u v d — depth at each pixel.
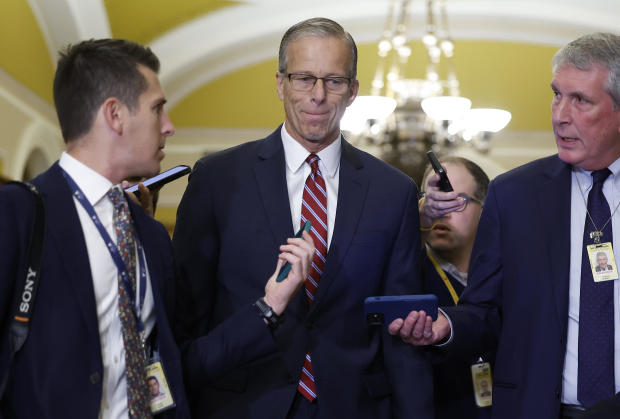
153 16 9.30
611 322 2.23
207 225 2.31
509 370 2.35
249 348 2.06
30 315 1.71
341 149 2.41
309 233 2.28
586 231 2.32
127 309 1.86
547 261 2.32
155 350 2.00
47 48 8.45
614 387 2.20
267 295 2.08
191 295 2.28
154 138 1.93
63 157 1.91
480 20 10.15
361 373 2.26
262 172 2.33
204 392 2.27
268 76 10.80
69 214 1.82
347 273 2.26
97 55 1.89
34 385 1.69
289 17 9.86
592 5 9.67
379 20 9.89
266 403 2.18
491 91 10.89
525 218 2.39
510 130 11.10
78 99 1.88
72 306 1.76
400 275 2.33
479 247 2.49
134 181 2.47
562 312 2.26
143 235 2.01
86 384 1.75
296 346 2.20
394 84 7.75
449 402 2.73
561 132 2.26
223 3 9.45
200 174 2.37
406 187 2.40
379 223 2.31
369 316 2.21
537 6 9.88
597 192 2.33
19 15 7.43
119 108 1.89
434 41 8.00
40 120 8.48
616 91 2.19
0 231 1.69
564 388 2.27
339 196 2.33
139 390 1.84
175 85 10.52
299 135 2.29
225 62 10.53
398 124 7.14
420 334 2.24
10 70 7.37
